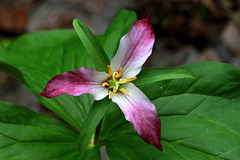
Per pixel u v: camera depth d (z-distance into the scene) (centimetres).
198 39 79
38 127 40
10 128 39
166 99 41
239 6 80
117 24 45
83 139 33
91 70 34
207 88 41
